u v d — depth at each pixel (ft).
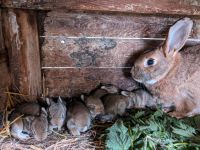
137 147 1.41
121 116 1.68
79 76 1.81
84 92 1.86
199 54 1.73
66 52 1.73
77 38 1.70
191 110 1.77
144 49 1.79
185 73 1.71
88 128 1.61
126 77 1.86
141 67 1.69
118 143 1.39
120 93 1.78
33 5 1.51
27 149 1.45
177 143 1.45
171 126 1.52
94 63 1.79
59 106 1.57
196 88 1.72
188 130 1.50
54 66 1.76
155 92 1.76
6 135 1.54
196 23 1.76
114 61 1.80
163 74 1.70
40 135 1.49
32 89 1.78
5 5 1.51
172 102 1.78
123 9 1.57
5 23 1.63
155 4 1.59
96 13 1.65
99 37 1.72
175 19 1.73
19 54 1.69
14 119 1.53
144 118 1.59
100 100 1.68
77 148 1.47
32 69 1.73
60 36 1.69
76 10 1.61
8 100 1.75
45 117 1.53
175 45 1.67
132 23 1.71
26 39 1.65
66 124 1.58
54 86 1.82
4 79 1.73
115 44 1.75
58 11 1.62
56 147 1.48
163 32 1.75
